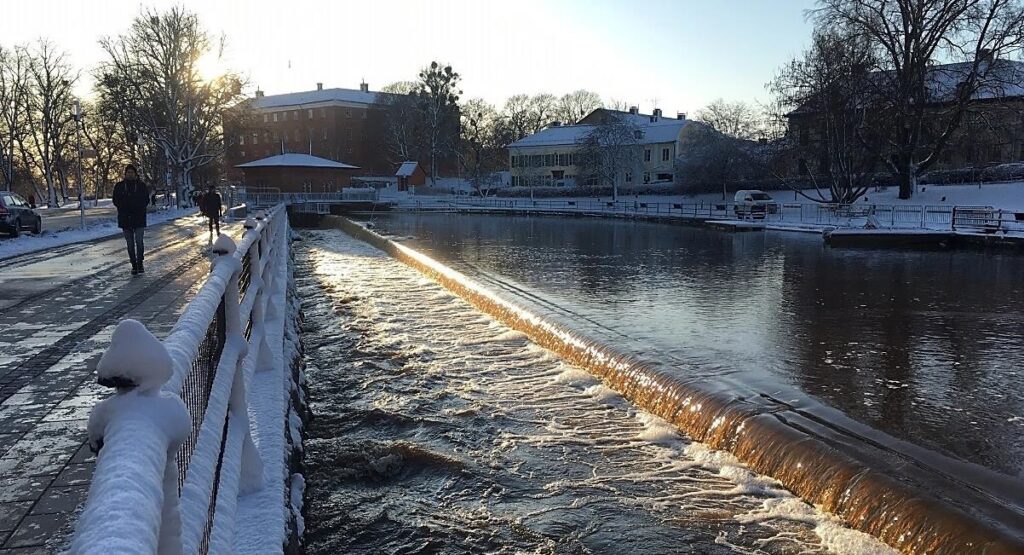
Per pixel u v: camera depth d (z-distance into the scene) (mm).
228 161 110938
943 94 46781
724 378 9867
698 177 69438
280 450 4621
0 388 5770
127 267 14094
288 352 8711
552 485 7367
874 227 33156
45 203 80500
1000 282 19734
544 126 128875
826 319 14758
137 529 1172
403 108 104625
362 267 25875
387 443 8445
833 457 6617
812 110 46125
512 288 19734
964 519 5352
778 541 6141
